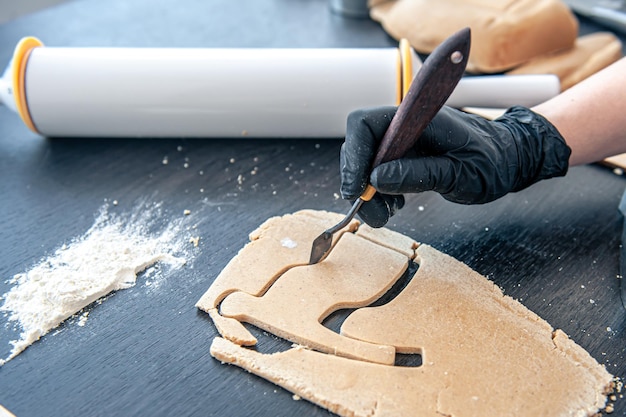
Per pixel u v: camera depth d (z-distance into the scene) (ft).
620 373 2.72
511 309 2.96
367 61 3.98
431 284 3.06
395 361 2.77
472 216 3.60
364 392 2.58
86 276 3.15
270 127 4.16
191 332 2.93
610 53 4.85
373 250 3.26
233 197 3.79
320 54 4.03
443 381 2.62
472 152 3.06
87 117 4.09
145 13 5.95
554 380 2.63
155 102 4.01
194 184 3.91
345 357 2.75
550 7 4.76
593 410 2.53
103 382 2.70
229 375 2.74
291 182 3.92
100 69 3.96
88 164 4.10
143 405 2.61
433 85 2.40
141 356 2.82
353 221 3.43
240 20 5.83
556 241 3.43
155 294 3.13
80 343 2.88
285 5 6.15
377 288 3.04
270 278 3.13
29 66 3.98
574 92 3.53
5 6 7.43
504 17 4.70
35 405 2.61
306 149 4.23
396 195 3.16
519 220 3.58
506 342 2.78
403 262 3.19
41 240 3.46
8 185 3.90
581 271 3.24
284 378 2.66
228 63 3.97
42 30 5.58
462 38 2.26
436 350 2.74
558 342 2.81
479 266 3.27
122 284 3.17
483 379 2.63
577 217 3.60
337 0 5.85
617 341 2.87
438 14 4.94
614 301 3.07
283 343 2.87
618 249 3.38
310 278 3.09
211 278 3.22
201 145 4.27
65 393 2.66
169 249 3.39
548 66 4.74
